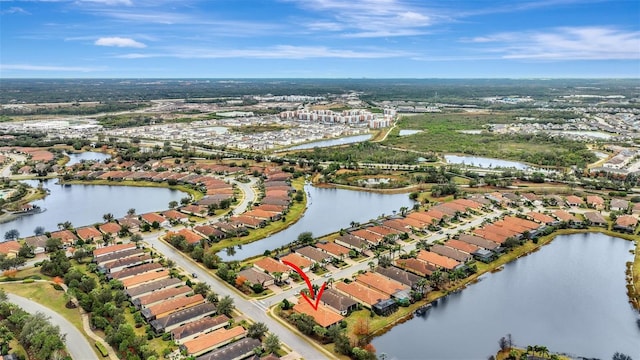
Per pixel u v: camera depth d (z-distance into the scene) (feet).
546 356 613.11
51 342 580.30
